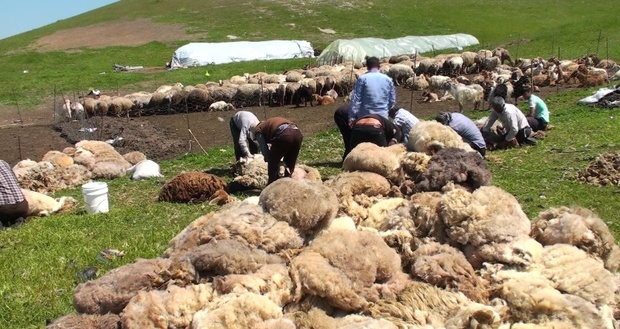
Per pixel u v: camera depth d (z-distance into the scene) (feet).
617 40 107.86
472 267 13.02
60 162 40.63
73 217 29.66
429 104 68.80
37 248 24.14
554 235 13.48
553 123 49.14
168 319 11.41
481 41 156.25
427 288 12.29
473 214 13.39
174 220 27.61
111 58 144.25
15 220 30.22
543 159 37.06
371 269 12.43
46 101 88.33
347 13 188.14
